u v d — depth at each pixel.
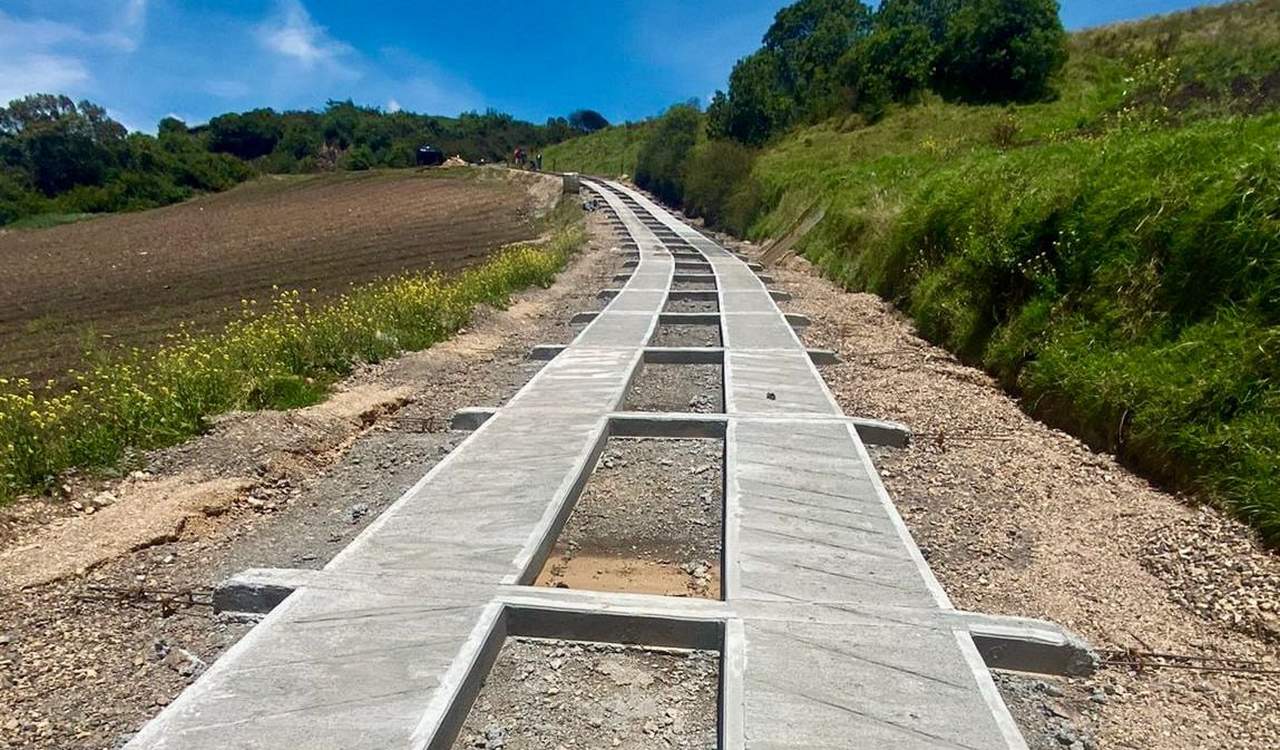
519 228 30.83
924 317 9.78
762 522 4.37
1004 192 9.40
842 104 35.62
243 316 14.07
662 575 4.22
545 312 12.50
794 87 45.16
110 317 15.27
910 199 12.92
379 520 4.40
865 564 3.91
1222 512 4.50
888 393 7.27
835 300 12.51
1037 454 5.68
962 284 9.20
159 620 3.70
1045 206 8.07
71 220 49.47
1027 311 7.51
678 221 30.23
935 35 39.94
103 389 7.20
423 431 6.68
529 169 62.78
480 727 2.96
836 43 46.25
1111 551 4.31
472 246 25.09
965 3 40.62
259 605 3.73
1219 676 3.28
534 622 3.51
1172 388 5.29
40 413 6.15
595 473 5.57
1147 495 4.93
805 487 4.86
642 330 9.95
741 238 25.55
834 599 3.58
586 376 7.59
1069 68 30.47
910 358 8.69
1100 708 3.09
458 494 4.77
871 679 3.01
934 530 4.59
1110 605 3.79
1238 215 5.70
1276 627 3.53
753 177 27.12
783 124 38.62
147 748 2.61
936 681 3.01
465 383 8.15
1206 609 3.75
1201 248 5.94
